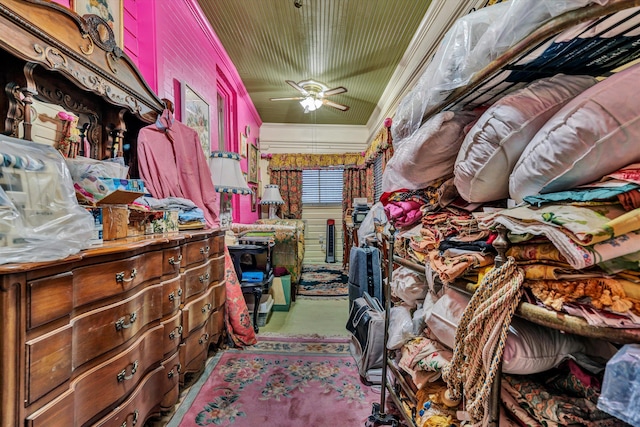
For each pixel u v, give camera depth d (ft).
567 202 2.05
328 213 20.86
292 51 10.93
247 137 15.60
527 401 2.43
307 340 7.91
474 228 3.16
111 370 3.45
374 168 17.67
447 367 3.04
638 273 1.80
